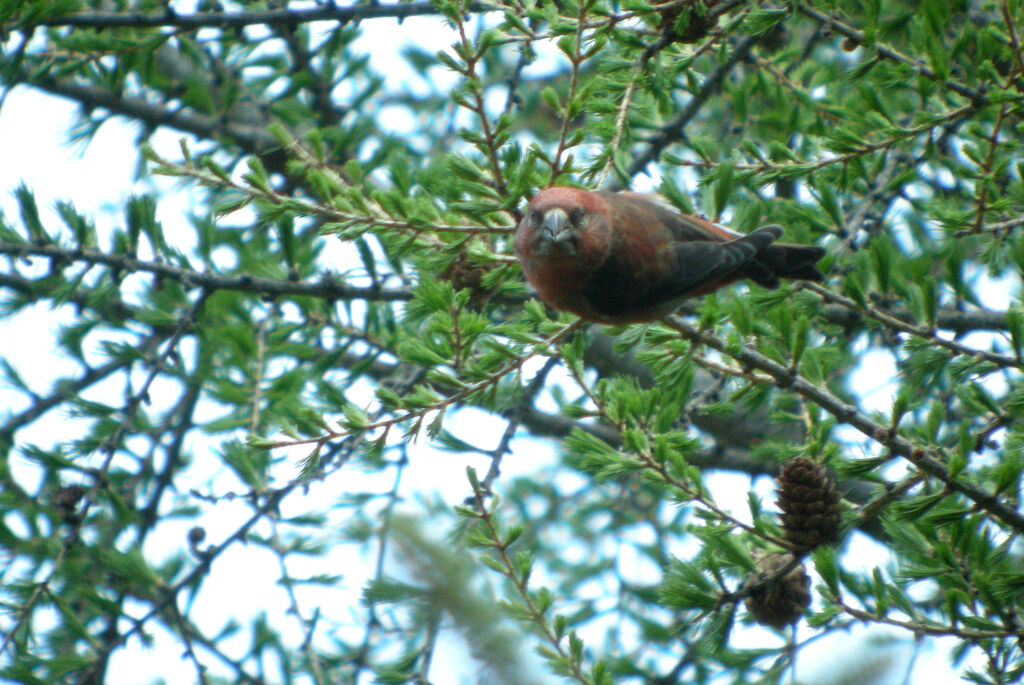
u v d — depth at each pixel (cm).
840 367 905
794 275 741
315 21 834
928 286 680
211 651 855
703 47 707
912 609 610
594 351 1118
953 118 690
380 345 947
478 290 785
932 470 618
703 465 1065
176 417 1005
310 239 991
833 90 1003
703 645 667
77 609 889
